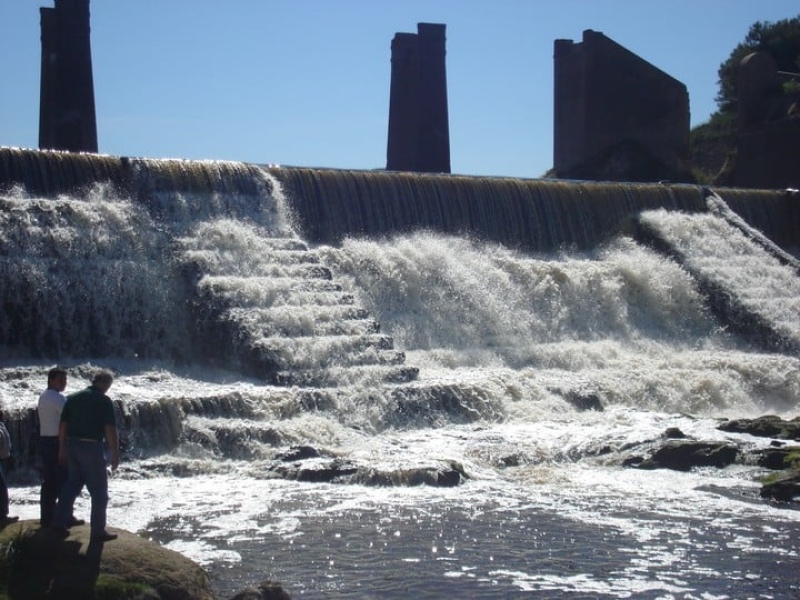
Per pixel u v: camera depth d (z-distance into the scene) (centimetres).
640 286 3812
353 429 2423
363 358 2764
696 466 2220
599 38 5566
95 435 1338
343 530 1716
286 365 2653
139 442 2172
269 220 3297
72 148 4081
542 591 1444
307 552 1595
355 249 3347
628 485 2077
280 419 2377
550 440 2398
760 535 1727
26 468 2042
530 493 1995
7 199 2836
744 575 1523
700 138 7412
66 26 4091
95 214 2938
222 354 2755
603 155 5569
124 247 2938
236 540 1650
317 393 2475
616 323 3656
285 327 2803
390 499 1925
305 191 3447
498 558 1583
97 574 1258
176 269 2950
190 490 1962
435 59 4928
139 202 3120
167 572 1298
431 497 1948
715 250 4144
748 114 5734
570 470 2206
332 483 2041
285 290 2934
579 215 4066
